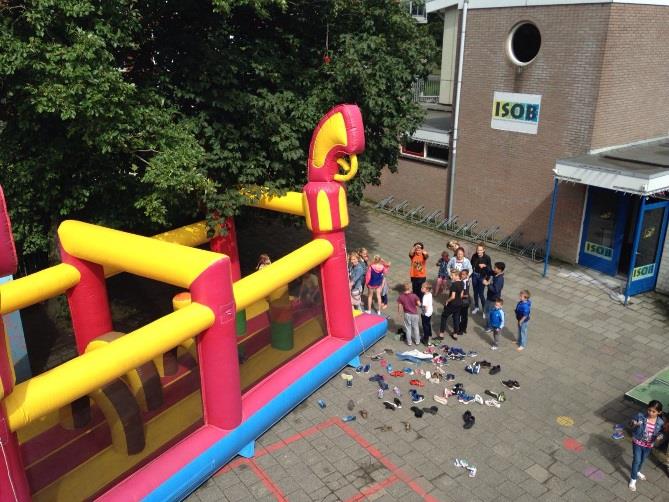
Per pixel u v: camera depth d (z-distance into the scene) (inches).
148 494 271.1
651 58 555.2
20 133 382.0
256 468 315.9
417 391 382.0
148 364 291.3
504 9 582.9
